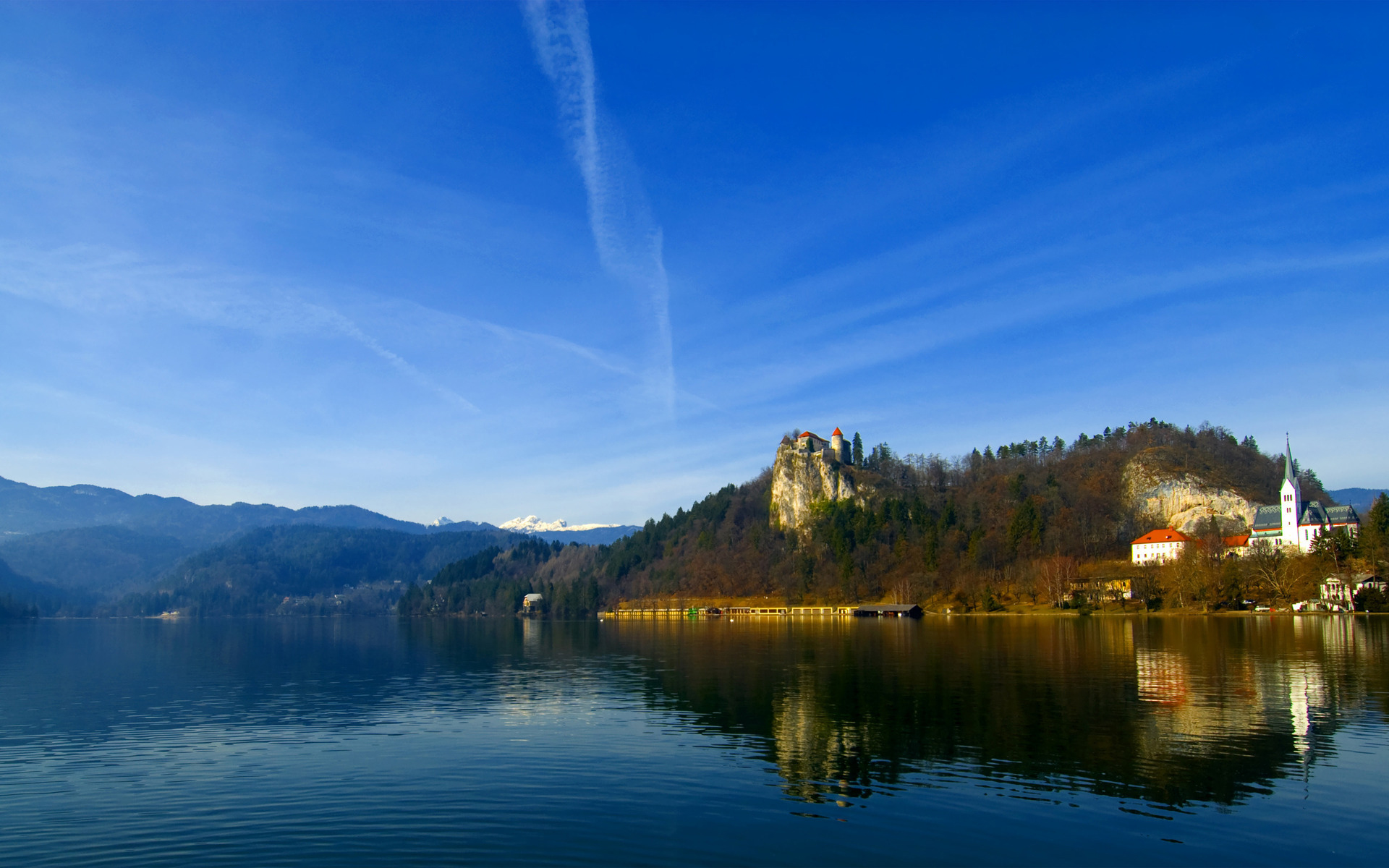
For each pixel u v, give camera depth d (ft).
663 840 87.51
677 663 283.59
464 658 327.88
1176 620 495.00
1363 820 92.07
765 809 97.86
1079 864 80.28
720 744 133.28
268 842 87.66
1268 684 193.26
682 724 152.15
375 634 602.03
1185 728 141.59
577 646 397.39
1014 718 152.25
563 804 100.27
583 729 148.46
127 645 445.37
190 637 555.69
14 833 91.30
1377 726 142.20
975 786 106.73
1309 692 181.16
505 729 149.59
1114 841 86.38
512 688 214.69
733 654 316.19
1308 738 132.57
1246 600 556.92
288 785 110.73
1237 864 80.02
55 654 370.73
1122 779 108.99
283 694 205.87
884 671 235.61
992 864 80.53
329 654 360.69
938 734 138.41
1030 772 113.09
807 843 86.12
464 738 141.28
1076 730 140.56
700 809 98.07
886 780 109.40
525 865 80.43
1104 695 179.11
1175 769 113.91
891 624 576.20
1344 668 224.94
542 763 121.60
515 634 568.00
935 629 471.62
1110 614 579.07
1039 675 217.77
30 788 110.52
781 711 165.27
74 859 82.89
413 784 110.32
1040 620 549.13
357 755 128.47
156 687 224.94
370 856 83.10
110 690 218.79
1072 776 110.63
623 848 85.20
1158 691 184.44
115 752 132.46
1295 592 538.47
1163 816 94.17
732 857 82.43
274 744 138.31
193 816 96.89
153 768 121.08
